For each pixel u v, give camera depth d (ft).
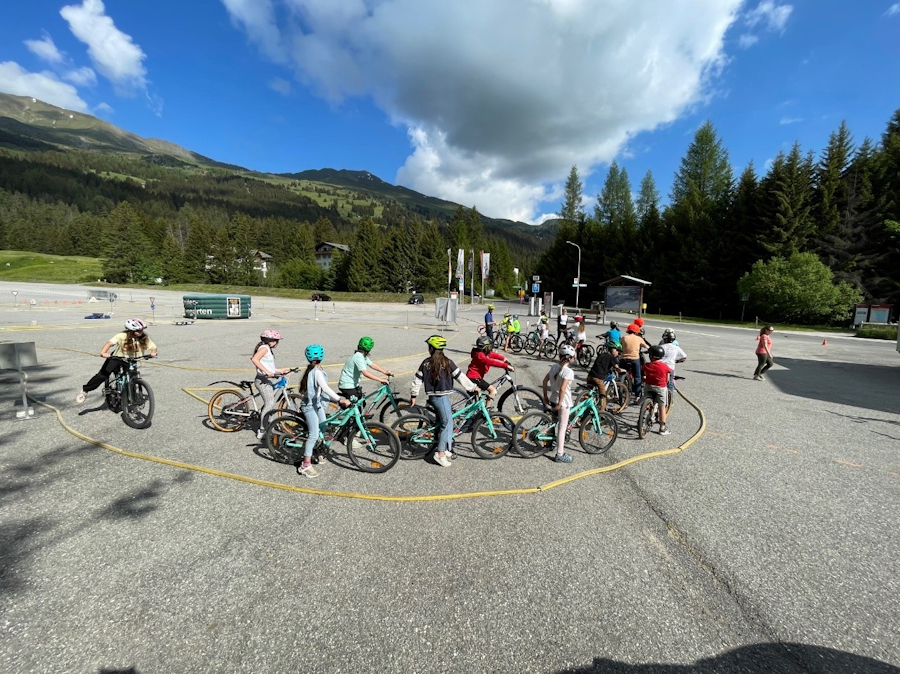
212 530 12.06
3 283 210.38
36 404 24.09
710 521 13.19
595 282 203.10
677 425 23.50
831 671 7.84
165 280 259.80
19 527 11.98
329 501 13.96
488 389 19.26
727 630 8.82
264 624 8.66
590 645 8.34
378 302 197.57
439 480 15.81
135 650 8.00
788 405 28.25
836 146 124.06
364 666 7.73
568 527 12.64
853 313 98.89
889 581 10.50
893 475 16.92
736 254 133.90
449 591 9.73
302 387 15.99
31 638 8.20
